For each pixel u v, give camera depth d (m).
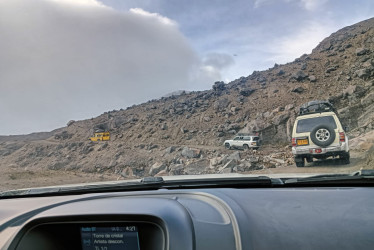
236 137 39.53
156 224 1.19
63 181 21.22
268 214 1.45
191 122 77.44
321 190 1.99
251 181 2.55
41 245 1.29
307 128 13.23
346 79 62.84
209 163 29.17
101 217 1.23
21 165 86.88
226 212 1.40
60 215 1.27
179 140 70.69
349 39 85.44
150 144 68.81
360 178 2.29
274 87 76.19
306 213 1.46
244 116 67.31
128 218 1.20
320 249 1.16
